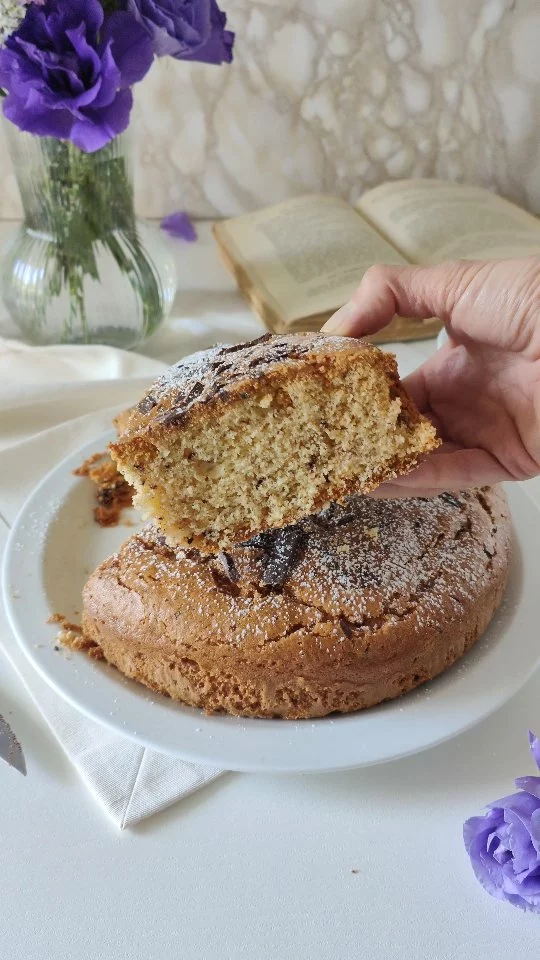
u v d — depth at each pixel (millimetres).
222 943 286
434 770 346
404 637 349
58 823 325
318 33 790
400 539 389
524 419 429
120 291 622
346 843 319
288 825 326
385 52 805
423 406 477
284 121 841
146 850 316
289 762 320
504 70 818
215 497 374
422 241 750
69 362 619
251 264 728
